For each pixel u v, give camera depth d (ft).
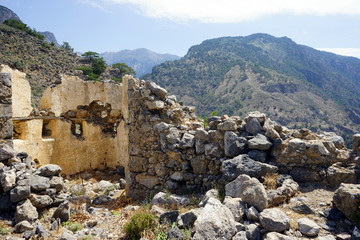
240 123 23.67
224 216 13.93
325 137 21.08
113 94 38.01
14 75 30.37
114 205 25.70
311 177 19.31
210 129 24.56
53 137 36.55
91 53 228.84
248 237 13.52
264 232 13.85
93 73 211.20
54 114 35.96
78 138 39.34
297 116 590.14
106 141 42.34
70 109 37.73
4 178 18.74
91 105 40.57
